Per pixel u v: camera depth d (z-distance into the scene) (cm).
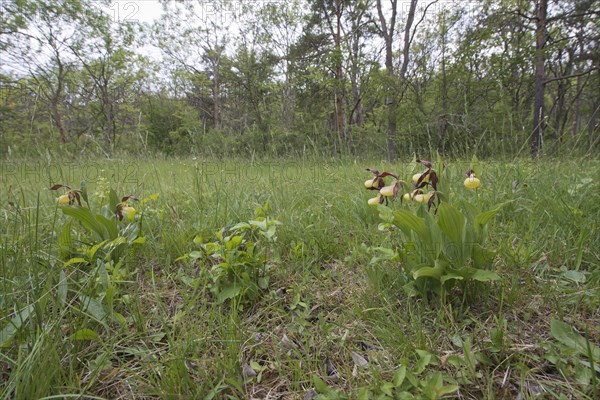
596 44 1365
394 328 139
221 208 294
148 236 235
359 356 131
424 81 1372
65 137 1022
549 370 119
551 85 1688
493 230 221
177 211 297
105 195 294
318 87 1972
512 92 1224
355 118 2008
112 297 148
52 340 122
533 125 862
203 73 2345
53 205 302
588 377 108
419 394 105
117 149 785
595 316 143
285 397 117
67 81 1825
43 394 103
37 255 173
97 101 2144
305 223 257
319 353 137
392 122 1192
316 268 199
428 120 1072
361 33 1731
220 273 172
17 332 118
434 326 144
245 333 147
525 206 249
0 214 268
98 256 194
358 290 179
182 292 175
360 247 216
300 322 151
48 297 139
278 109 2005
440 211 139
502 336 126
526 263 181
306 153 626
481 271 140
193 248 228
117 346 136
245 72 1988
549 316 147
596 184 274
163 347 139
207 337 140
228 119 2348
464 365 119
